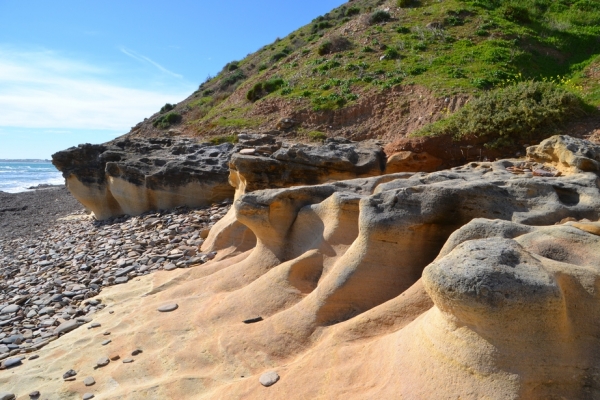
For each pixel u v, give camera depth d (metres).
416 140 10.73
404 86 16.33
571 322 3.03
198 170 13.69
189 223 11.52
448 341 3.09
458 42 18.62
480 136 10.24
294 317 4.77
